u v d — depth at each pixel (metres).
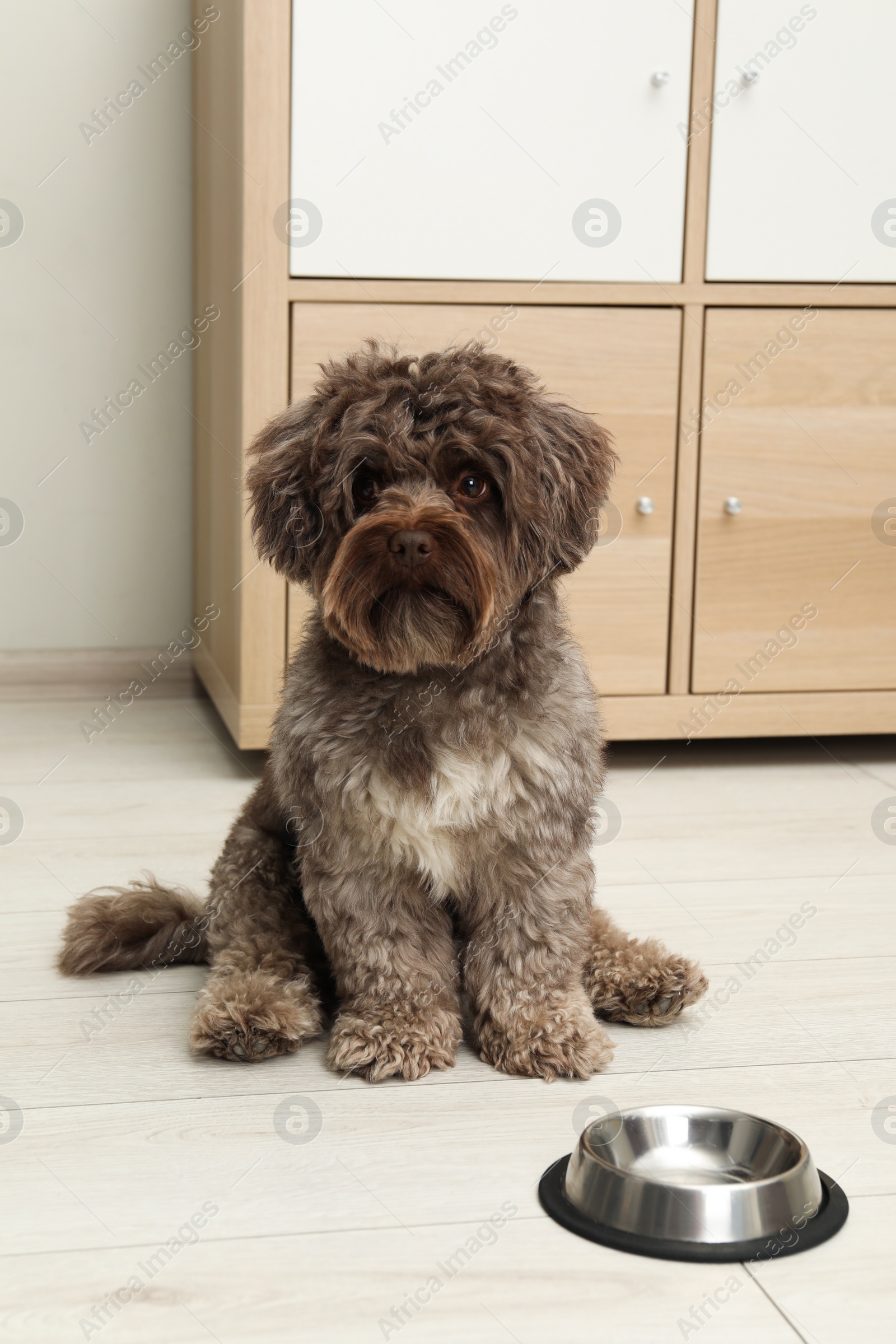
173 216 3.30
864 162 2.59
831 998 1.62
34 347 3.28
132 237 3.29
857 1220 1.13
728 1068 1.44
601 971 1.56
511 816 1.40
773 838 2.28
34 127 3.20
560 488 1.51
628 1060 1.46
